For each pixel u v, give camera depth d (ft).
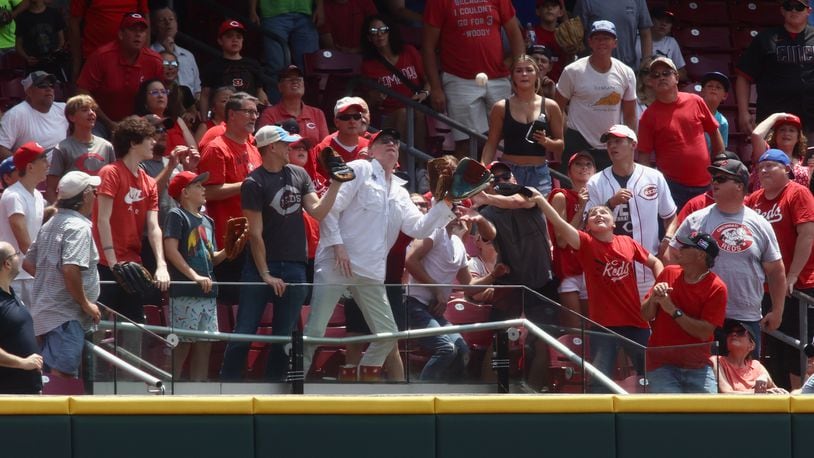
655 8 171.73
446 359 101.50
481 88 145.38
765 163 117.08
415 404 88.07
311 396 87.66
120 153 105.50
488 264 115.65
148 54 136.67
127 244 105.40
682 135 133.28
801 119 151.74
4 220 106.93
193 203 103.40
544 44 165.58
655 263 110.22
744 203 119.34
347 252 105.09
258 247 103.24
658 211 122.31
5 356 87.76
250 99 113.29
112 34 145.07
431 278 110.73
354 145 119.96
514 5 176.86
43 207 109.19
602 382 100.22
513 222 112.57
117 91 135.13
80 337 93.97
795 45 151.43
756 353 111.86
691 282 104.22
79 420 85.10
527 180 129.70
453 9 144.66
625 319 109.60
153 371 96.48
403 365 101.30
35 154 107.14
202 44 155.63
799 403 89.71
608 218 109.60
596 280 109.60
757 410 89.76
